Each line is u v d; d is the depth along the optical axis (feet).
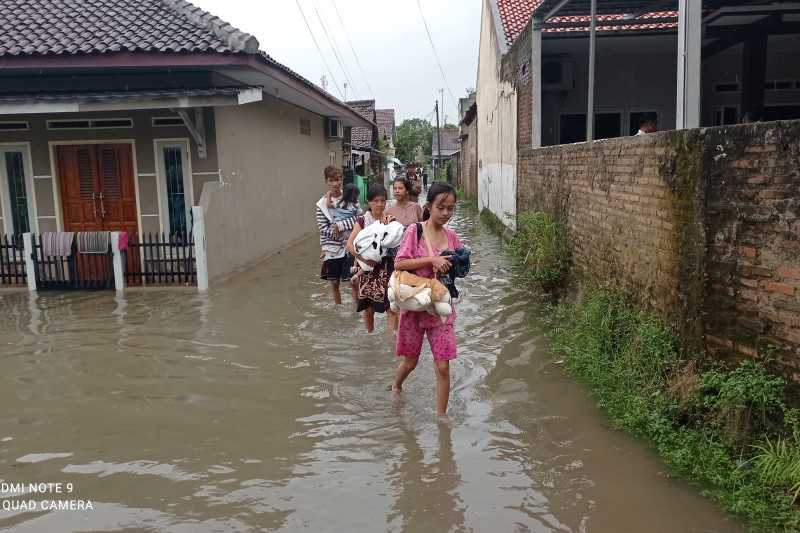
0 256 34.81
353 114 67.26
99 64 32.83
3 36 35.35
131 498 13.32
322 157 65.67
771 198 13.19
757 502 12.00
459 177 127.24
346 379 19.84
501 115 56.24
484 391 18.66
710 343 15.37
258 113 43.24
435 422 16.70
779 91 54.08
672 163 17.21
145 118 34.83
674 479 13.51
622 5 39.60
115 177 35.50
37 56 32.71
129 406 18.03
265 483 13.84
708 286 15.40
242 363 21.44
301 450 15.33
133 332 25.26
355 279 24.21
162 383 19.71
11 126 35.12
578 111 56.75
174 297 31.55
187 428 16.60
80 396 18.78
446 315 16.35
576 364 19.76
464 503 12.92
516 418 16.79
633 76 55.93
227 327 25.77
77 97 30.94
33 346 23.61
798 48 53.06
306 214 58.29
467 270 16.89
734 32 48.52
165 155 35.42
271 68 37.19
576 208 28.27
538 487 13.46
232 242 37.58
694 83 19.98
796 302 12.59
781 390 12.90
